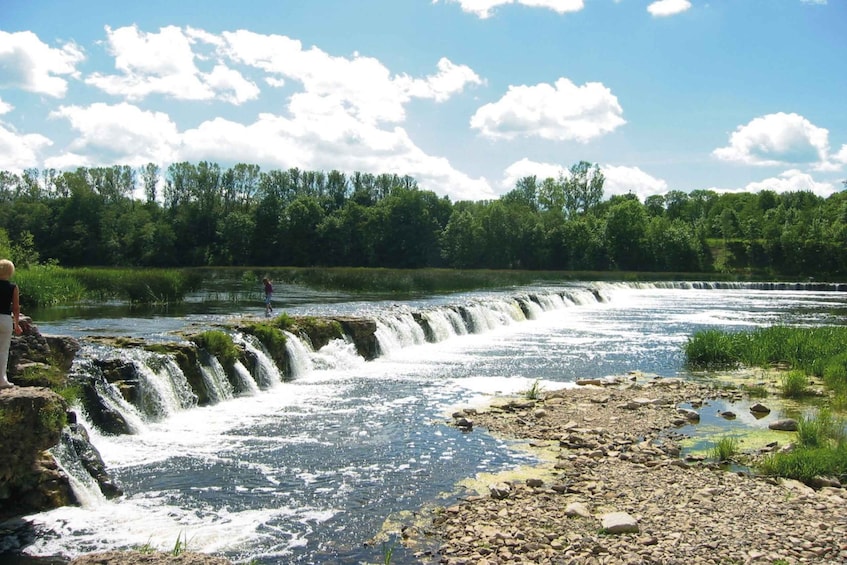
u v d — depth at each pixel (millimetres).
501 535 12773
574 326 49906
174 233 129750
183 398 22969
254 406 23844
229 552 12445
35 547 12320
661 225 140625
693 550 12031
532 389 25875
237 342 27000
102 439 18625
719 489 15273
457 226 138750
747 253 139125
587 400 24953
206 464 17344
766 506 14164
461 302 50031
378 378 29328
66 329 33250
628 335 44594
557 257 139125
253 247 138625
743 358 33438
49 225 125500
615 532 12891
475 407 23922
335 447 18953
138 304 49500
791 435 20547
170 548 12492
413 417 22391
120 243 126750
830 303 73375
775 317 57375
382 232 138000
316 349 32000
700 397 25781
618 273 125500
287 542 12875
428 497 15203
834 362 29875
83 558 7496
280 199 150125
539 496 15031
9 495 13336
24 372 15719
